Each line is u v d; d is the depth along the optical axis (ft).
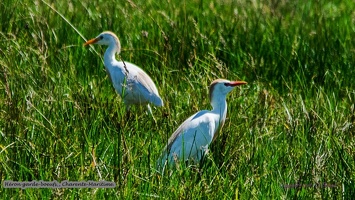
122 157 34.12
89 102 40.68
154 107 42.86
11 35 47.96
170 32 51.42
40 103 39.68
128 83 43.32
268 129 40.16
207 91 42.80
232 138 37.83
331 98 44.73
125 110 41.78
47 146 35.09
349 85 48.39
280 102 44.29
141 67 49.26
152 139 37.09
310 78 49.06
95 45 51.70
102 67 48.19
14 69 43.83
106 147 35.81
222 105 38.04
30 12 51.60
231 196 32.22
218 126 37.68
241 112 41.57
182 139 35.06
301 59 50.78
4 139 35.65
